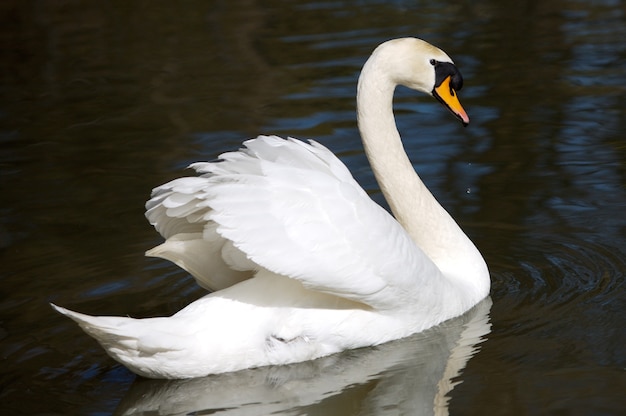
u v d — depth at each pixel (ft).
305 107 58.03
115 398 31.60
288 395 32.04
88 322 30.30
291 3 78.43
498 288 39.11
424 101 59.11
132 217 45.75
